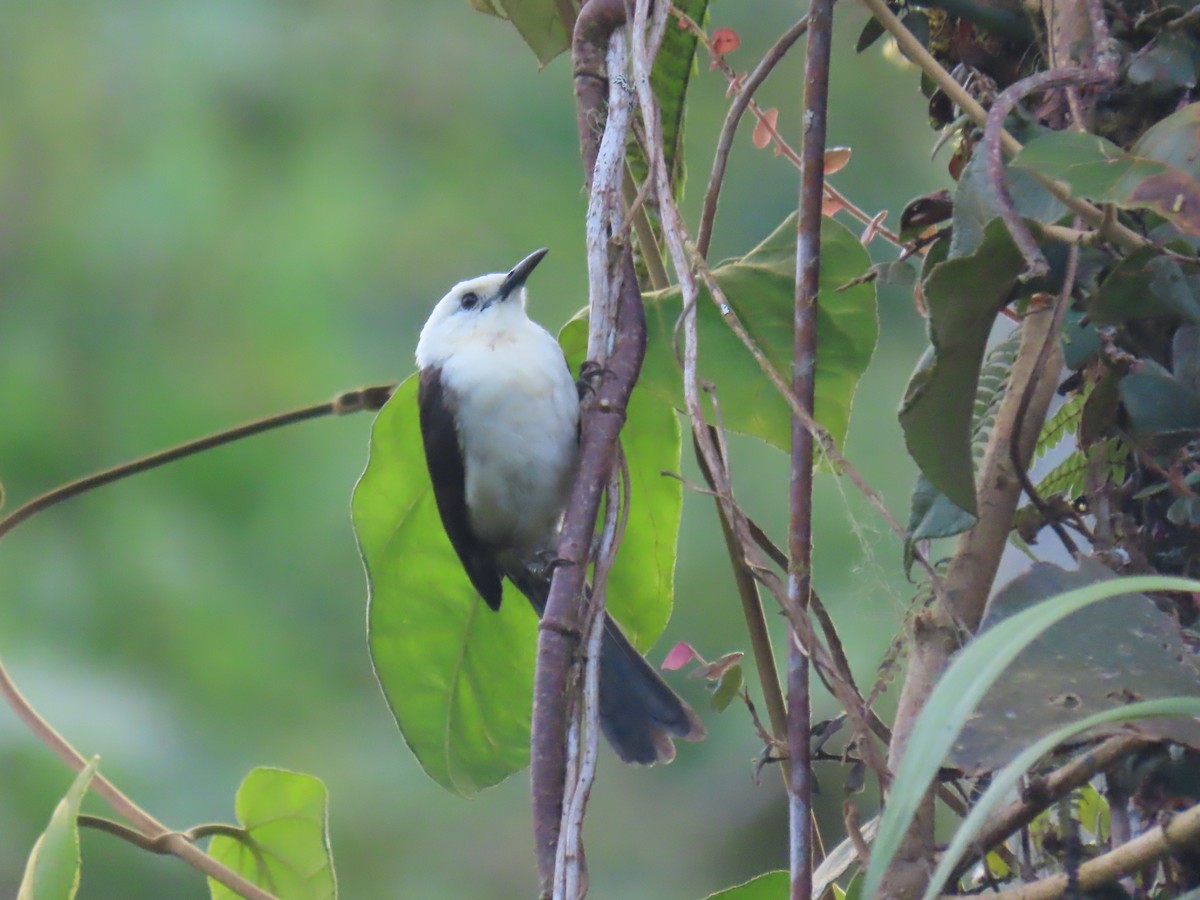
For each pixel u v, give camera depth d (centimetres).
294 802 525
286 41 1373
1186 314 337
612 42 454
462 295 751
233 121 1354
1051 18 388
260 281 1302
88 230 1309
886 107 1209
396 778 1152
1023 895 327
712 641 1075
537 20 544
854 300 469
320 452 1237
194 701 1159
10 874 1049
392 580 560
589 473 395
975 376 335
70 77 1341
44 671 1139
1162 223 346
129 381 1263
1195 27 370
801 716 353
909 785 235
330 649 1189
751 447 1089
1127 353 364
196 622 1177
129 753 1108
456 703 552
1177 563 372
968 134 443
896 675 399
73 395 1262
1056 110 398
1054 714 303
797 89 1209
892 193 1192
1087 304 355
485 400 708
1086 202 328
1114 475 396
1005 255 318
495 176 1352
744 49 1216
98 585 1186
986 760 298
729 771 1061
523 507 715
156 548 1196
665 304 483
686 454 1062
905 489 1061
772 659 453
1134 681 307
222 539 1211
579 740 362
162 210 1312
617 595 542
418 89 1366
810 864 343
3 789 1080
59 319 1279
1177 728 296
